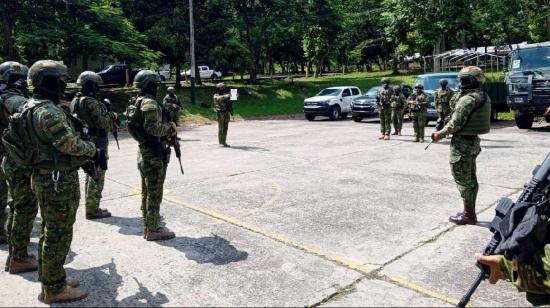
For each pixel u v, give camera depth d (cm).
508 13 2986
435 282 376
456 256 428
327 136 1399
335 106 2072
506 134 1339
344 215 559
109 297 356
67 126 329
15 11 1884
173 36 2427
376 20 4497
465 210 519
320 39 3606
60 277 348
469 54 2684
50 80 335
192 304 343
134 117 452
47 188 332
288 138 1369
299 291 362
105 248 461
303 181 752
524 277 248
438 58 2831
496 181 729
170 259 430
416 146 1136
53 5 1992
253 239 480
